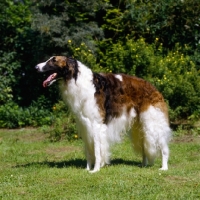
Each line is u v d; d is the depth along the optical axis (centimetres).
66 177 889
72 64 909
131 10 1642
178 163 1048
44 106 1675
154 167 975
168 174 887
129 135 993
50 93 1694
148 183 830
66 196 772
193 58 1608
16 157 1173
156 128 941
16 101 1742
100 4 1638
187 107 1457
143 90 949
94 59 1481
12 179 896
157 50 1602
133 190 794
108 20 1670
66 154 1186
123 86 945
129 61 1488
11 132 1538
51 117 1581
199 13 1634
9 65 1725
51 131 1404
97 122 921
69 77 910
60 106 1492
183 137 1365
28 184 855
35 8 1631
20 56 1756
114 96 934
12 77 1722
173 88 1438
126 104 943
